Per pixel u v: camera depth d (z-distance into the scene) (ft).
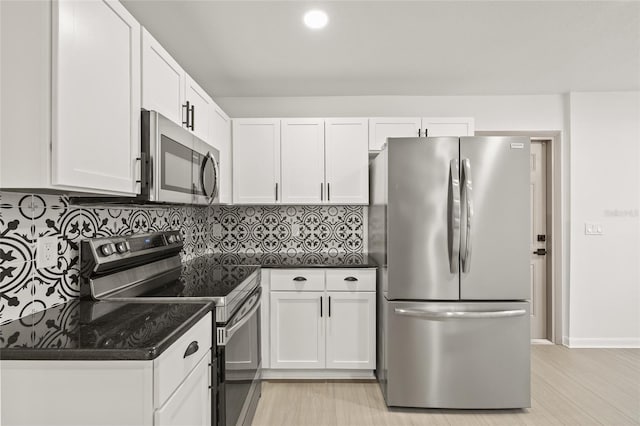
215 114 8.43
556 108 11.18
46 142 3.29
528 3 6.21
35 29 3.28
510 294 7.32
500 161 7.31
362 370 8.97
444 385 7.41
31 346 3.36
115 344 3.40
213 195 7.10
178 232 8.01
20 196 4.21
